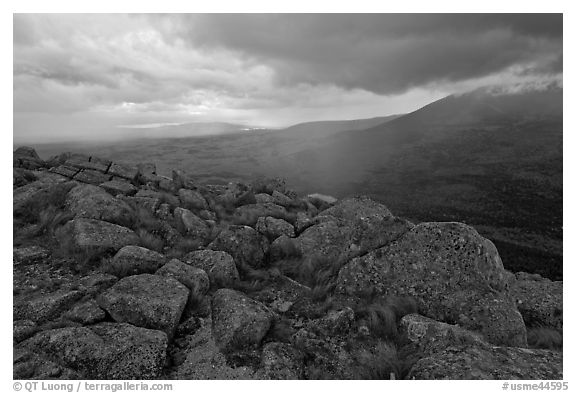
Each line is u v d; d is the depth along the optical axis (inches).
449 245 350.9
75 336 250.5
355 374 251.8
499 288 329.4
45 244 397.4
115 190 581.0
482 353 255.6
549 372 238.2
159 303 292.2
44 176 597.9
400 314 316.2
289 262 441.1
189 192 641.0
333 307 334.6
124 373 236.7
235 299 312.5
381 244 393.7
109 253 379.6
